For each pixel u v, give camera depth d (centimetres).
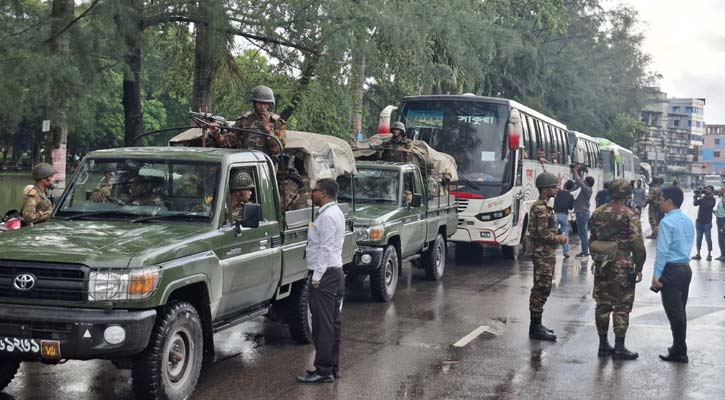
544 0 3591
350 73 1819
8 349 578
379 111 3547
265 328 996
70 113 1292
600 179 3544
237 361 816
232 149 790
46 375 750
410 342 923
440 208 1470
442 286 1398
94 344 570
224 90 2050
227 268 698
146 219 700
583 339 962
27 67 1207
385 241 1172
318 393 700
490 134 1784
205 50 1689
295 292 880
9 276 584
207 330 686
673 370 813
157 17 1580
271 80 1994
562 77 4772
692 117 19700
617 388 738
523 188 1886
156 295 595
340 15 1617
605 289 864
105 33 1318
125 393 692
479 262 1812
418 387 726
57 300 580
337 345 746
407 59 1938
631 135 7762
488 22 2323
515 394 710
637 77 5878
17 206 2773
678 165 18562
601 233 867
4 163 6500
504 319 1084
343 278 742
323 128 2244
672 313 850
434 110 1822
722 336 997
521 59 4134
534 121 2062
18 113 1245
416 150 1496
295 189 916
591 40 5025
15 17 1304
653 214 2583
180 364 643
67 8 1348
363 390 712
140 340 581
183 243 645
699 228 1989
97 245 611
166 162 738
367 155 1476
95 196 729
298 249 847
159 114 6341
